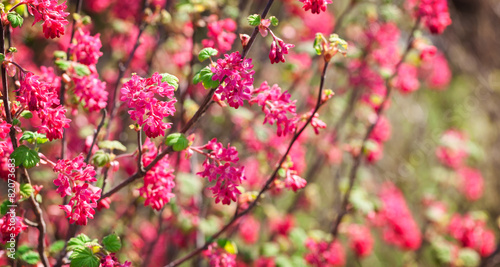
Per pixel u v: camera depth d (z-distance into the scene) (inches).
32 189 84.9
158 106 78.1
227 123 188.9
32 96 76.4
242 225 179.6
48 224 138.8
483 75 262.2
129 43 162.7
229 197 86.2
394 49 175.3
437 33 132.3
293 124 89.1
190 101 133.9
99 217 154.8
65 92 99.9
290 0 187.3
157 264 172.1
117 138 158.9
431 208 201.0
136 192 100.7
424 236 199.5
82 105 100.7
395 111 260.8
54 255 115.8
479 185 219.8
